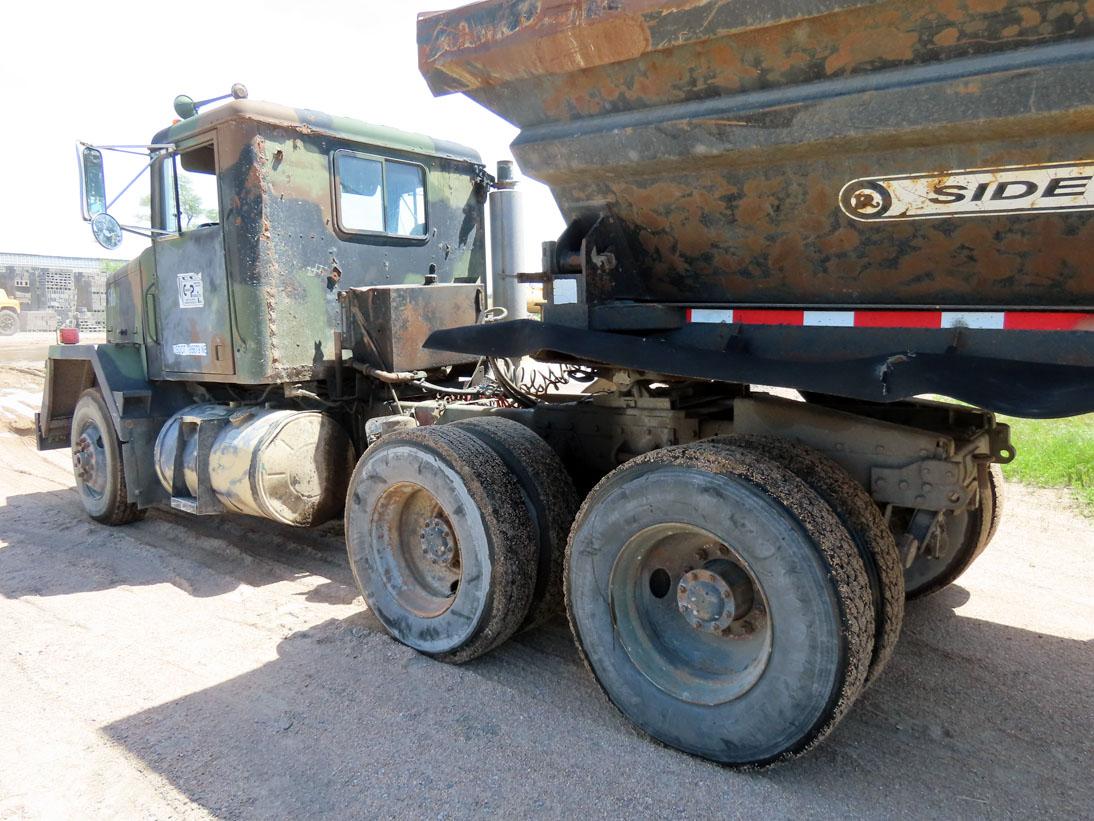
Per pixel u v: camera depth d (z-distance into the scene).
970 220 2.23
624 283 3.04
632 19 2.32
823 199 2.44
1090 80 1.85
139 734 2.89
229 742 2.83
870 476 2.74
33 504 6.50
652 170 2.66
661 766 2.61
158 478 5.49
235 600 4.22
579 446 3.69
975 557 3.84
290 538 5.30
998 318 2.31
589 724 2.89
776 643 2.39
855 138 2.22
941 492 2.60
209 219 4.86
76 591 4.42
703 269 2.90
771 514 2.37
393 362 4.81
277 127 4.65
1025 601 4.01
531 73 2.67
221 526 5.62
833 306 2.70
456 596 3.28
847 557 2.35
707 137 2.46
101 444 5.72
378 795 2.50
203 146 4.75
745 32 2.21
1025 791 2.46
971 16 1.94
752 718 2.46
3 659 3.54
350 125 5.06
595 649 2.86
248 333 4.67
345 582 4.46
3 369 14.94
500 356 3.07
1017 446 7.09
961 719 2.89
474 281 6.12
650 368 2.66
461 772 2.61
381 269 5.34
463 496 3.20
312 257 4.89
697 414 3.36
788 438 2.85
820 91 2.23
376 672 3.33
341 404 5.05
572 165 2.81
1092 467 6.31
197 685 3.26
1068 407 1.94
